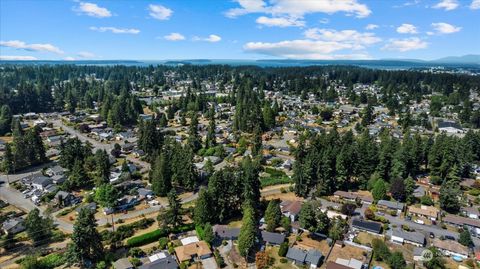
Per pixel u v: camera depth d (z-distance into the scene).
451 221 81.81
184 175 101.00
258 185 87.94
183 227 79.19
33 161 123.62
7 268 64.75
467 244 71.88
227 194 84.94
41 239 74.12
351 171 105.44
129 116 190.75
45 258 66.56
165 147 121.94
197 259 68.50
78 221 65.12
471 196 98.38
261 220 82.12
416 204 92.38
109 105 196.38
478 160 124.88
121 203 91.94
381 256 67.75
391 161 106.88
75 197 96.94
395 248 71.94
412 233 75.06
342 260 66.81
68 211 88.19
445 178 105.31
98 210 89.62
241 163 117.12
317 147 125.94
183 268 65.19
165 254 69.25
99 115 195.88
